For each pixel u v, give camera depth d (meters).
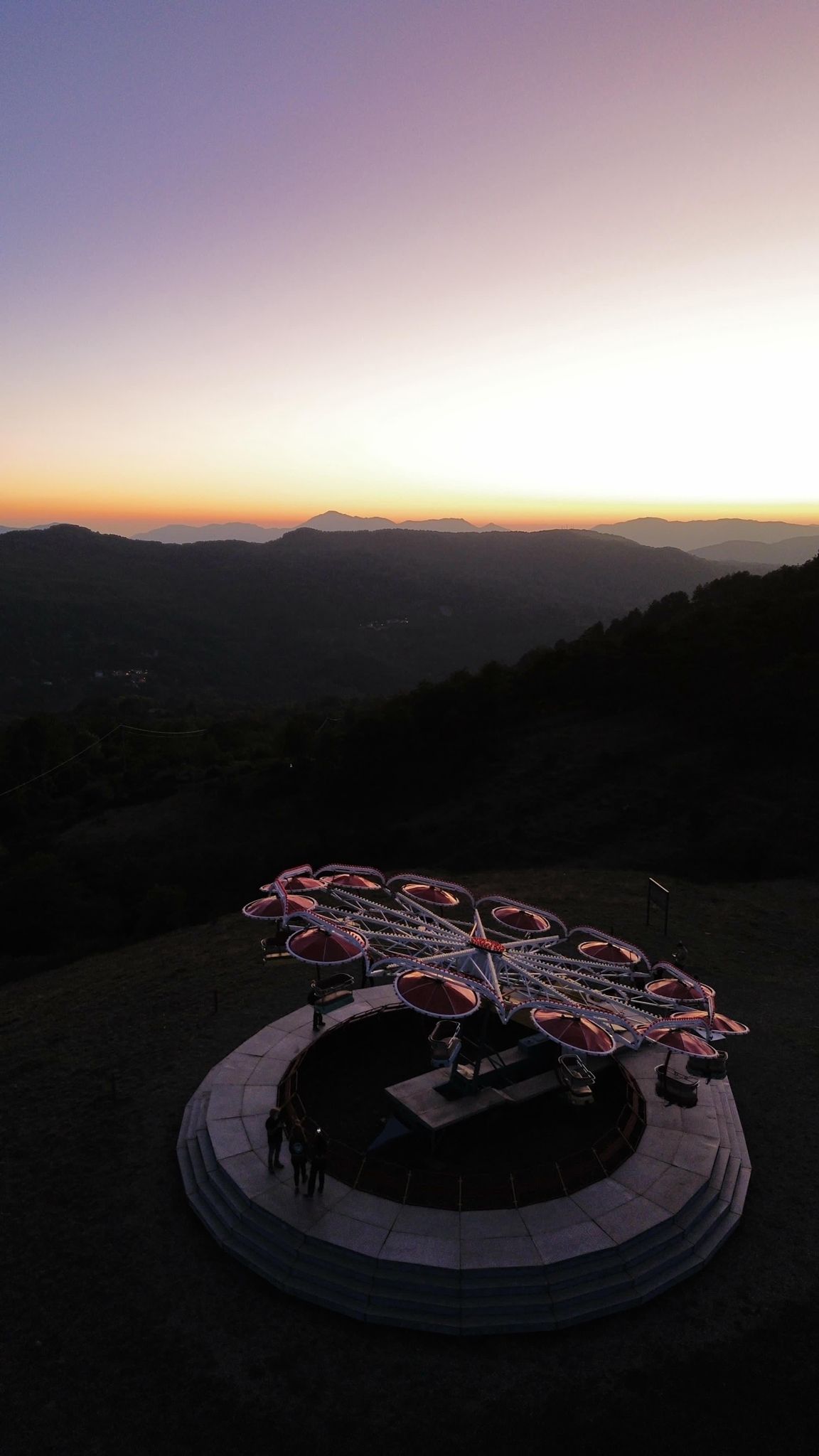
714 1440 10.30
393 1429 10.36
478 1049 17.50
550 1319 11.91
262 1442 10.16
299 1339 11.70
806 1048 20.52
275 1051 18.86
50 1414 10.50
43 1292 12.49
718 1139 15.93
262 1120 16.22
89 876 56.22
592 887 35.94
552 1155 15.82
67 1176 15.32
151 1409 10.59
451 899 20.50
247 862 55.34
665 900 29.03
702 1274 13.12
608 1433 10.36
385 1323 11.89
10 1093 18.59
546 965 17.72
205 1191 14.46
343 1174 14.59
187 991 24.27
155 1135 16.58
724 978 25.02
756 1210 14.69
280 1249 13.02
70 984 28.86
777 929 29.52
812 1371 11.30
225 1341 11.65
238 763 81.38
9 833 69.94
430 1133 15.56
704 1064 16.94
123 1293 12.48
